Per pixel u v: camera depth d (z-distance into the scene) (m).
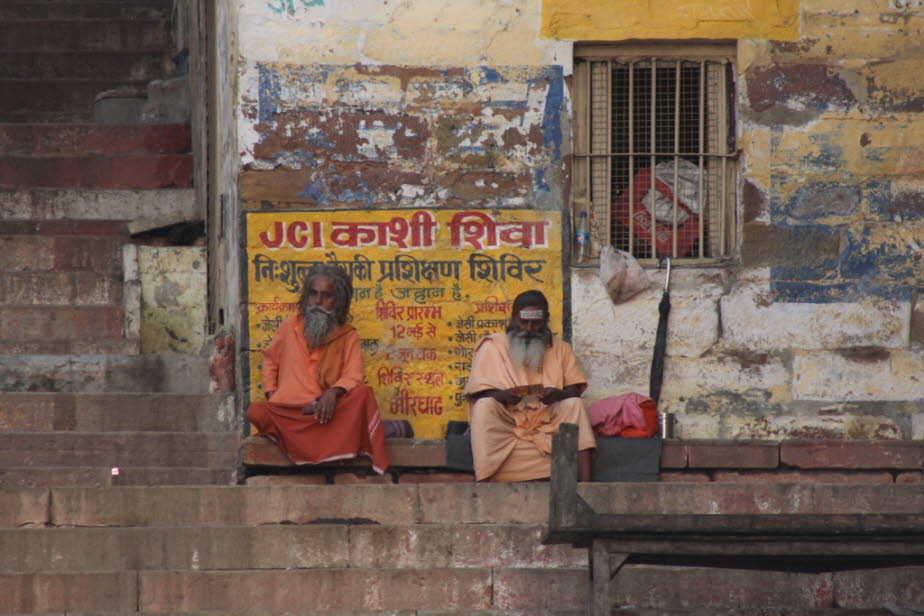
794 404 19.80
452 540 16.42
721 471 18.41
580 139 20.22
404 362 19.69
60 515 16.52
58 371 20.83
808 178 19.94
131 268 23.19
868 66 19.97
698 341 19.89
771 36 19.94
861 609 15.95
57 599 15.67
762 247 19.91
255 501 16.72
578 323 19.84
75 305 23.00
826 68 19.97
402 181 19.80
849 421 19.78
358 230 19.72
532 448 18.00
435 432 19.67
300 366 18.44
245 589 15.90
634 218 20.28
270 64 19.70
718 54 20.23
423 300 19.72
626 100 20.30
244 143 19.66
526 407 18.12
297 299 19.62
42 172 25.67
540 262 19.84
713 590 16.22
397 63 19.80
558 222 19.84
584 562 16.41
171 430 19.81
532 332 18.52
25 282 23.11
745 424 19.77
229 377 20.61
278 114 19.70
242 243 19.59
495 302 19.77
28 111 28.56
